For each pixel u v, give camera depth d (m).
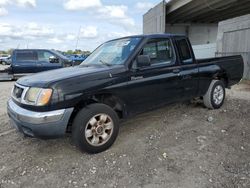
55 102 3.54
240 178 3.20
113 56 4.66
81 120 3.76
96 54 5.19
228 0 20.53
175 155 3.83
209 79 5.75
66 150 4.12
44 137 3.63
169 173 3.36
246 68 12.73
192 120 5.34
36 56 13.77
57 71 4.41
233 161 3.62
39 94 3.56
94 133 3.90
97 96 4.07
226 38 14.75
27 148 4.25
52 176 3.38
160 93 4.72
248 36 12.60
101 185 3.15
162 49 4.85
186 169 3.44
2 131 5.12
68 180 3.28
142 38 4.63
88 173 3.42
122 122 5.29
